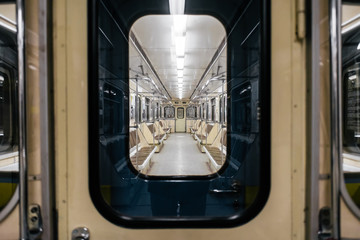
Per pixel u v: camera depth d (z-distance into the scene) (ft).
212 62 15.53
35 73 3.27
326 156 3.38
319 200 3.37
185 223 3.54
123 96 7.63
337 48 3.23
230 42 7.68
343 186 3.29
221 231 3.54
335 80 3.23
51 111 3.39
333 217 3.28
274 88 3.52
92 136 3.49
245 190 5.71
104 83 5.61
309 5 3.37
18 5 3.14
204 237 3.55
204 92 27.37
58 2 3.42
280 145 3.53
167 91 40.73
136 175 7.55
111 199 5.59
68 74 3.43
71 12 3.44
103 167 5.08
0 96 7.41
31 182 3.29
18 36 3.15
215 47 13.28
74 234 3.47
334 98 3.24
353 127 7.20
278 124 3.53
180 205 7.23
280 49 3.52
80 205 3.47
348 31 6.70
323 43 3.33
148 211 7.10
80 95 3.46
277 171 3.53
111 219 3.51
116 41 6.64
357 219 3.46
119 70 7.11
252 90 5.68
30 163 3.29
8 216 3.55
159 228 3.53
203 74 22.30
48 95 3.31
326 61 3.34
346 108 7.23
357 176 6.51
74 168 3.46
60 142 3.44
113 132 6.68
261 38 3.69
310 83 3.37
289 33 3.51
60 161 3.44
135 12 7.29
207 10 7.19
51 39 3.39
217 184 7.38
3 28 6.63
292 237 3.51
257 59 5.29
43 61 3.23
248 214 3.56
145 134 27.48
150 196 7.27
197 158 24.20
